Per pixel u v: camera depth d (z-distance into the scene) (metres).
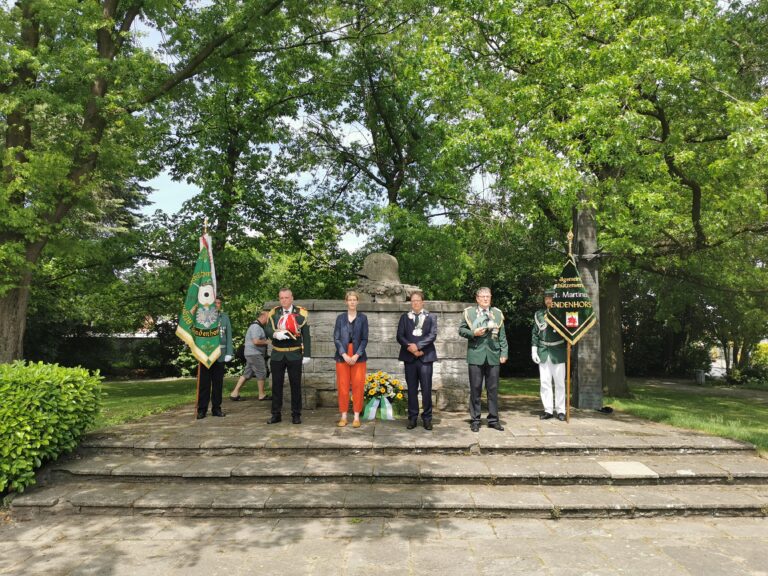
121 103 11.20
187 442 6.45
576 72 9.24
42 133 11.65
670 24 9.30
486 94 10.09
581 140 9.16
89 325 24.41
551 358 8.17
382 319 9.11
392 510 5.02
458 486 5.53
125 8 12.75
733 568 3.99
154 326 24.70
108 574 3.96
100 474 5.74
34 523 5.01
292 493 5.31
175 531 4.76
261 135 16.58
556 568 3.99
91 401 6.51
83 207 11.48
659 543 4.45
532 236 14.48
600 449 6.34
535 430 7.18
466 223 15.58
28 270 10.20
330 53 16.25
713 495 5.28
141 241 15.33
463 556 4.20
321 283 18.06
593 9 9.00
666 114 10.98
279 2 12.17
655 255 13.75
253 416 8.30
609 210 10.02
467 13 10.36
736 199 10.22
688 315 23.39
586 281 9.59
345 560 4.14
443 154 11.35
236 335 18.62
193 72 12.73
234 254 15.12
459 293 16.45
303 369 9.02
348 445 6.31
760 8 10.96
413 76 12.23
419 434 6.87
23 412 5.55
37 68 9.18
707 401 13.51
